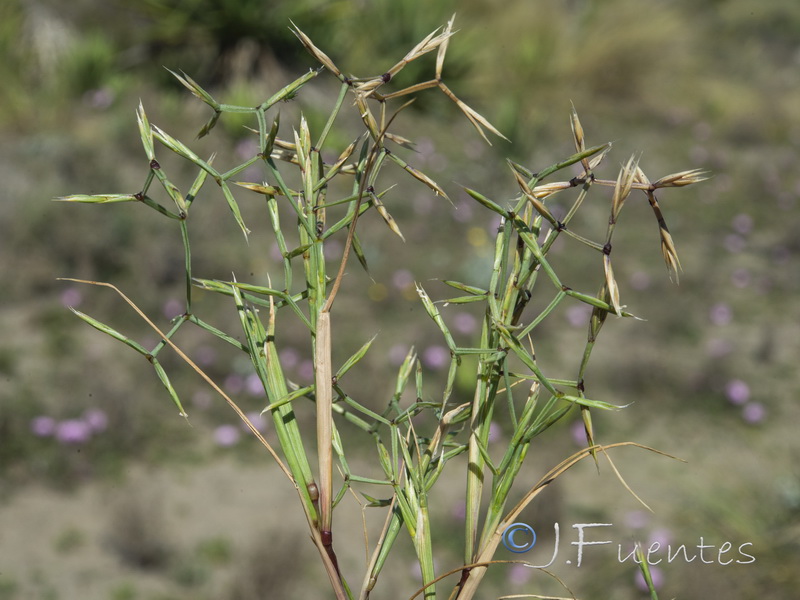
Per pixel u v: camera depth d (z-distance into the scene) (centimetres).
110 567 293
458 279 551
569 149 850
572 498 342
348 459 365
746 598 266
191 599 279
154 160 72
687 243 685
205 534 314
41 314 471
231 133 675
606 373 447
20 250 511
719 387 439
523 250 76
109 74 822
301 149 76
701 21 1396
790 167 923
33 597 274
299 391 76
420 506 78
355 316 493
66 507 325
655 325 514
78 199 71
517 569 295
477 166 738
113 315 473
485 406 78
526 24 1073
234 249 556
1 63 782
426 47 70
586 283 578
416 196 664
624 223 706
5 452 347
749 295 584
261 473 359
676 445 392
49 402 380
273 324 77
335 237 581
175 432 380
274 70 791
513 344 73
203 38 807
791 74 1341
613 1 1164
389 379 421
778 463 377
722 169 888
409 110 855
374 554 79
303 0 801
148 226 546
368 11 877
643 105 1056
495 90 971
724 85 1180
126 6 848
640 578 279
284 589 277
